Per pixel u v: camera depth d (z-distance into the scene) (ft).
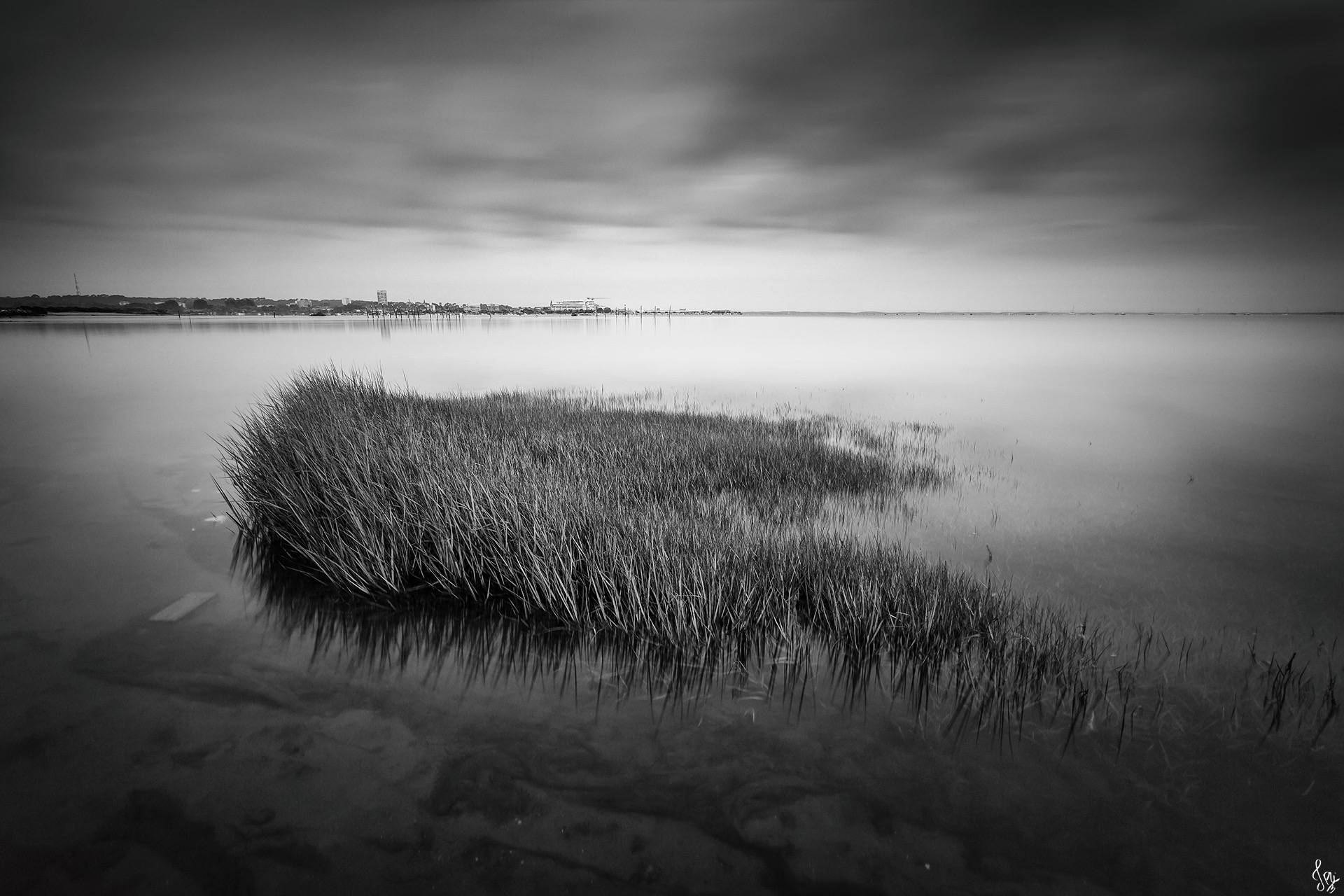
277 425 39.91
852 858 12.55
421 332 304.50
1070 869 12.46
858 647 20.63
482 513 25.95
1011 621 21.59
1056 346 238.27
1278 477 44.42
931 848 12.86
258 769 14.57
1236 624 22.65
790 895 11.72
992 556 28.89
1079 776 15.06
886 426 61.67
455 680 18.90
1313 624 22.76
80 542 29.25
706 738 16.24
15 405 71.87
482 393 82.64
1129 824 13.62
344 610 23.17
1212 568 27.71
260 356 142.92
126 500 35.88
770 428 55.57
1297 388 101.19
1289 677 18.92
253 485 32.22
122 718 16.38
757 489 36.96
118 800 13.47
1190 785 14.79
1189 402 82.74
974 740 16.35
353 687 18.35
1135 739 16.39
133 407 70.79
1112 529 32.78
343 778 14.34
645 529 25.70
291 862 12.03
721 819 13.47
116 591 24.25
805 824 13.38
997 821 13.64
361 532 24.76
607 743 15.97
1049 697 18.13
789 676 19.38
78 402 74.64
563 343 217.97
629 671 19.60
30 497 36.37
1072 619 22.77
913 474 42.47
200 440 53.67
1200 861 12.71
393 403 48.44
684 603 21.11
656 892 11.69
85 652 19.72
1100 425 64.90
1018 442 55.21
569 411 58.03
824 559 25.57
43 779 14.03
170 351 154.10
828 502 36.32
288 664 19.51
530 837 12.82
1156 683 18.90
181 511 34.06
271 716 16.72
